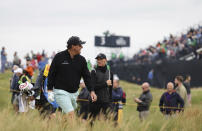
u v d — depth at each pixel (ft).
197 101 181.16
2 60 281.54
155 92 226.99
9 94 101.65
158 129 68.03
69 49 59.67
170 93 90.58
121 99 88.22
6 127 51.21
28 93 75.72
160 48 303.68
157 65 305.53
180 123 74.54
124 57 393.09
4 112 59.41
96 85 71.20
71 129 56.34
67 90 60.18
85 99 89.10
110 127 61.46
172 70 291.58
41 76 69.26
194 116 80.79
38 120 57.82
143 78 339.98
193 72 281.13
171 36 307.58
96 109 71.41
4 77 255.09
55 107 67.56
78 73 61.11
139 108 93.66
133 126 63.72
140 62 346.33
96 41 545.03
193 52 283.38
